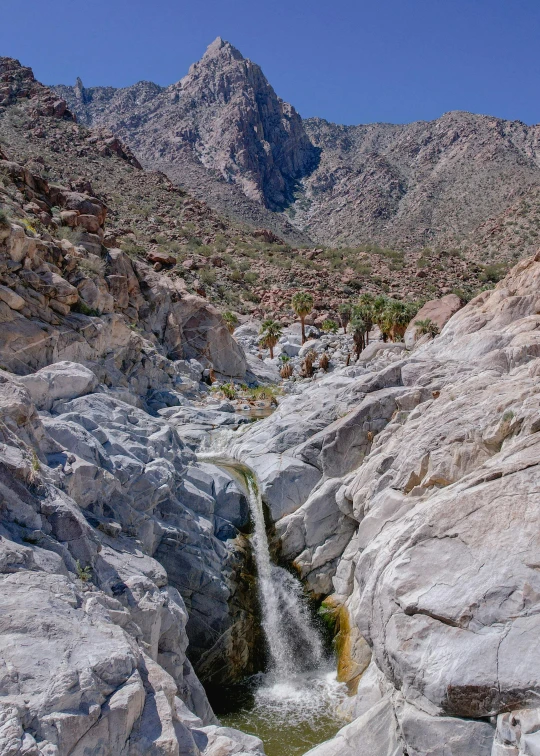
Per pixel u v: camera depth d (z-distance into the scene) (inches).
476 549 507.2
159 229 4222.4
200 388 1678.2
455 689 446.3
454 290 3875.5
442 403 826.2
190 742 404.2
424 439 737.0
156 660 539.5
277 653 799.1
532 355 916.6
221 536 811.4
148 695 401.4
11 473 489.4
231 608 748.6
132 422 868.0
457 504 541.3
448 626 480.4
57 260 1214.9
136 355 1348.4
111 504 648.4
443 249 5344.5
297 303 2655.0
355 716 620.1
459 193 7706.7
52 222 1619.1
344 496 831.1
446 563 514.6
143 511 698.2
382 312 2482.8
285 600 821.9
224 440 1084.5
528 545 485.1
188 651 717.9
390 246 6717.5
